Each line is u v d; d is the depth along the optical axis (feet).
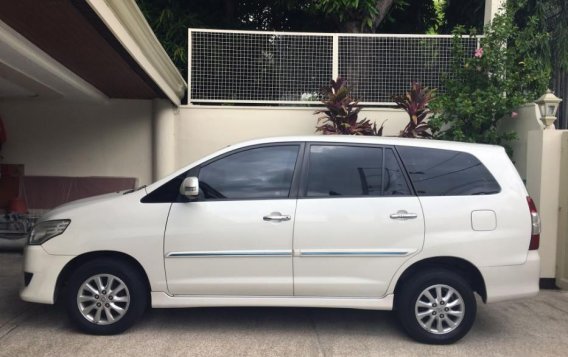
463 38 28.73
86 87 25.35
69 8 14.65
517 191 16.15
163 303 15.87
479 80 26.71
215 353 15.02
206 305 15.87
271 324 17.49
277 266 15.67
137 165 29.73
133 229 15.75
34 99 28.81
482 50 26.32
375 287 15.74
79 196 29.60
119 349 15.16
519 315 19.11
